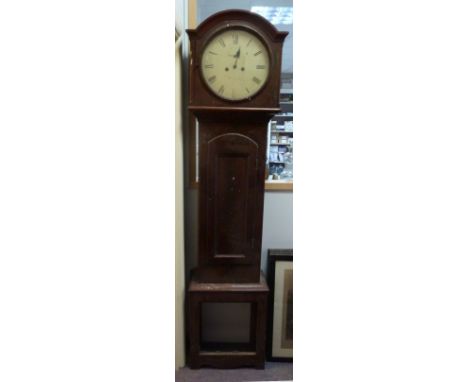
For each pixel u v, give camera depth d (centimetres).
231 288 154
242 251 155
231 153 148
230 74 142
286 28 167
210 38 140
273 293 168
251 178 150
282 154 173
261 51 142
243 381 155
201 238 154
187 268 179
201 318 177
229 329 181
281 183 173
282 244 177
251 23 140
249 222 153
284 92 169
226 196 151
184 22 164
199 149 148
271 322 168
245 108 143
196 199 175
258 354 159
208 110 142
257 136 148
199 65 141
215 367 159
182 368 161
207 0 165
